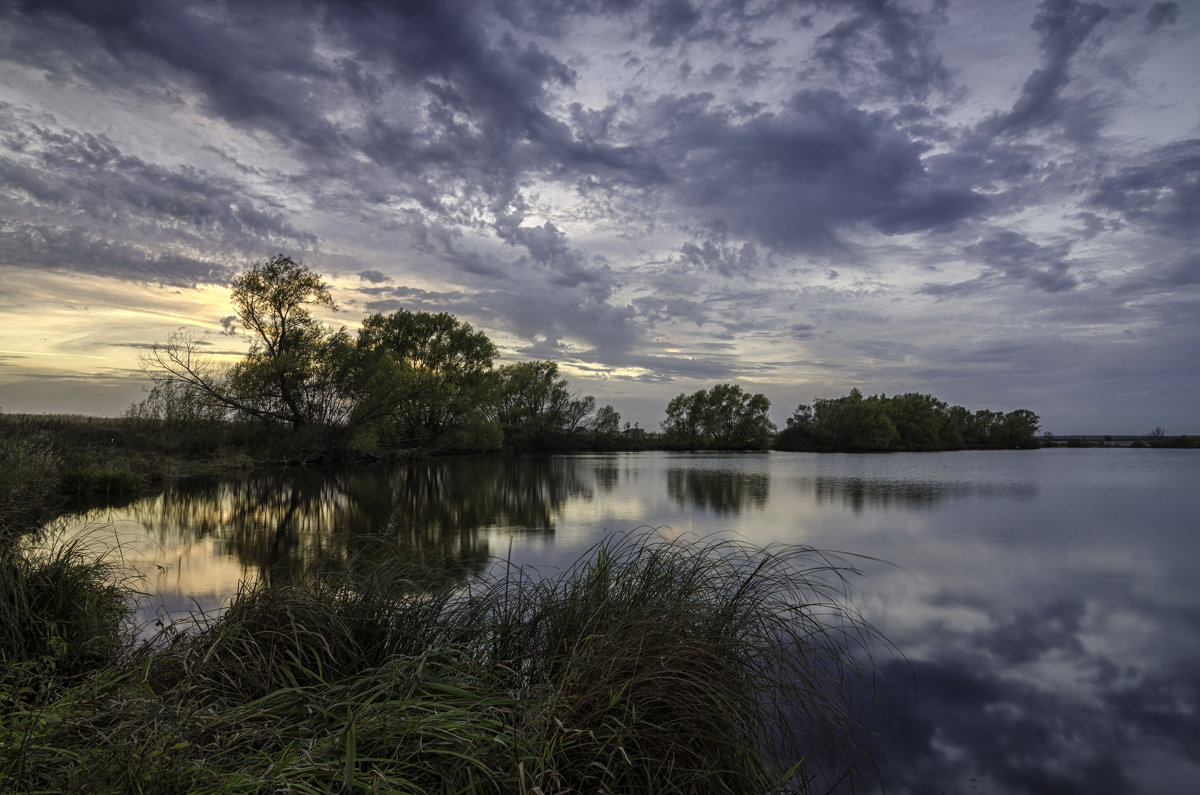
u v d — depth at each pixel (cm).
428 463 3731
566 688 315
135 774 224
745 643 368
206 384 2912
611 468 3412
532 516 1482
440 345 4550
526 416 5778
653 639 351
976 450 7781
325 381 3297
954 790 373
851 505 1759
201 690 331
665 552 469
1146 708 494
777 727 372
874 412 7081
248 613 407
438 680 333
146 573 835
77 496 1712
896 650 611
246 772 245
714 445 7131
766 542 1147
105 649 460
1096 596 813
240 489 2045
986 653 607
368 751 270
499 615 437
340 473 2786
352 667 386
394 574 477
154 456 2322
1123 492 2184
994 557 1052
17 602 444
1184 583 879
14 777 219
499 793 259
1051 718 474
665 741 308
